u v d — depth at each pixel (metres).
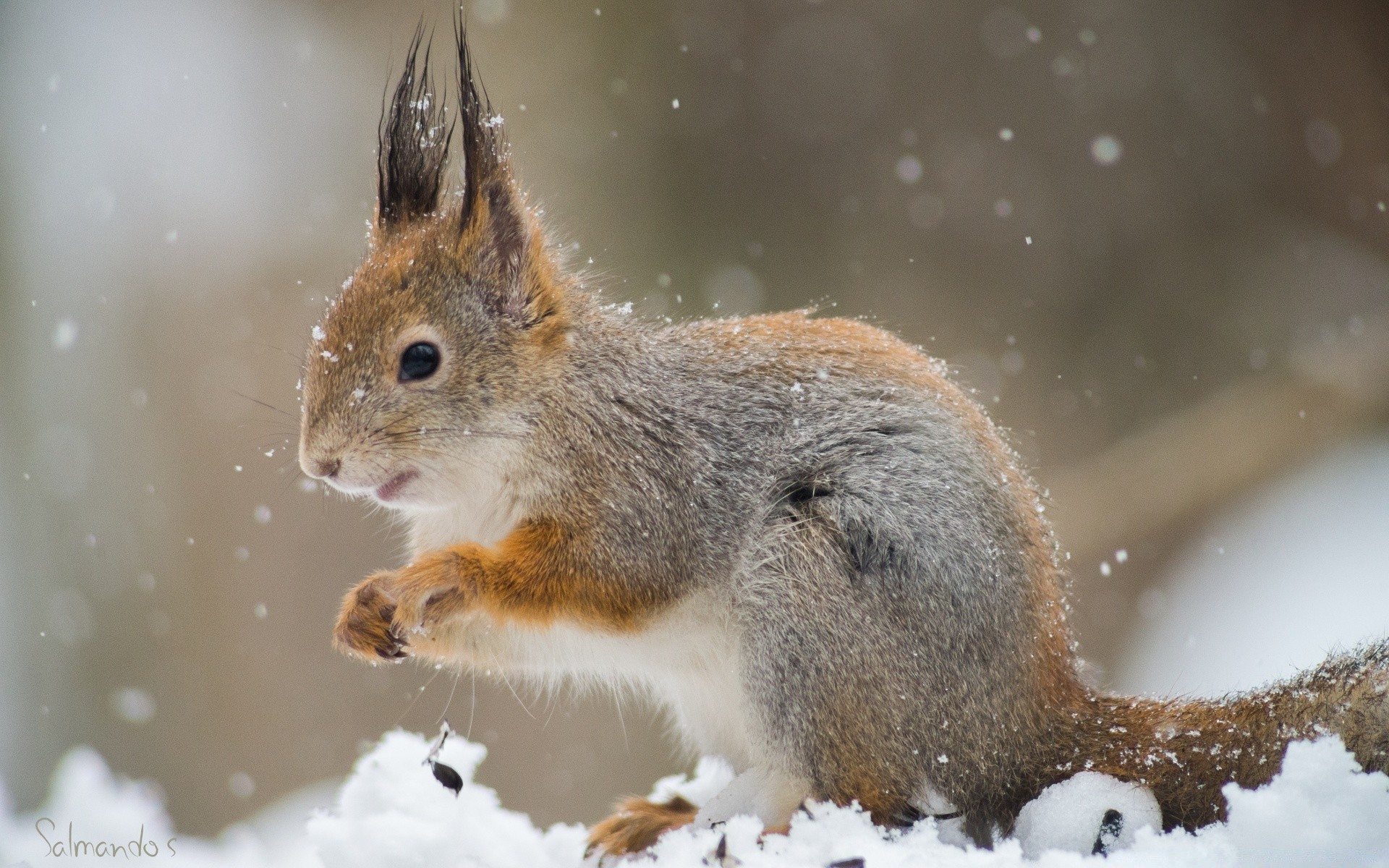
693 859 5.43
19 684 13.76
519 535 6.75
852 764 6.19
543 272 7.05
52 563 13.90
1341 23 15.55
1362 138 15.65
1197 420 14.85
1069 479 14.65
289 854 7.13
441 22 14.23
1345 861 4.82
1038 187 15.09
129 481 13.85
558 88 14.30
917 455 6.52
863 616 6.24
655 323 7.50
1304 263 15.31
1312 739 5.82
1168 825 5.95
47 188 14.48
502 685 13.11
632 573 6.74
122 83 14.60
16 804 13.59
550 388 6.91
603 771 13.17
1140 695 6.56
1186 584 14.30
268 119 14.28
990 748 6.15
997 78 15.09
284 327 13.83
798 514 6.58
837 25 14.84
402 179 7.23
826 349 7.10
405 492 6.78
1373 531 13.72
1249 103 15.43
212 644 13.48
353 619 6.52
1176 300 15.17
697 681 7.01
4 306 14.33
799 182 14.85
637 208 14.41
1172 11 15.20
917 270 14.95
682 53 14.59
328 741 13.27
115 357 14.07
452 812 5.96
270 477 13.66
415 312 6.68
